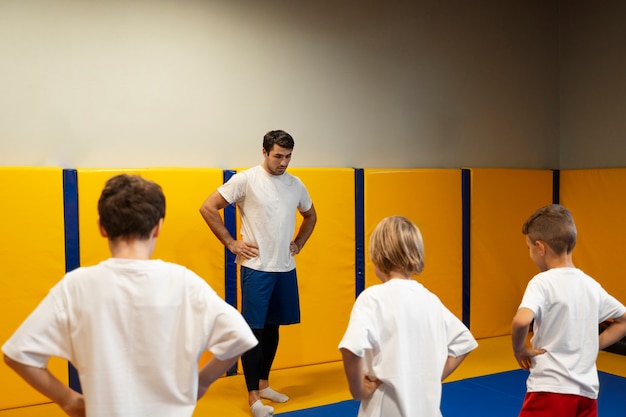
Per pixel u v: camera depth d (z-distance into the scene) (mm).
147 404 1535
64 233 3590
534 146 5512
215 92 4129
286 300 3600
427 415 1799
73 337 1535
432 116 4988
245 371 3432
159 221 1654
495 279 5145
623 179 4898
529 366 2311
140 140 3916
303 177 4250
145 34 3918
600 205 5094
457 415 3381
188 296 1591
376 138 4742
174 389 1553
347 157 4617
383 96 4762
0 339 3434
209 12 4098
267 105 4305
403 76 4844
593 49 5273
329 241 4348
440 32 5004
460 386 3869
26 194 3486
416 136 4918
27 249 3492
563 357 2201
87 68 3762
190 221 3902
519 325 2154
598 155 5266
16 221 3467
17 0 3580
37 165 3646
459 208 4957
